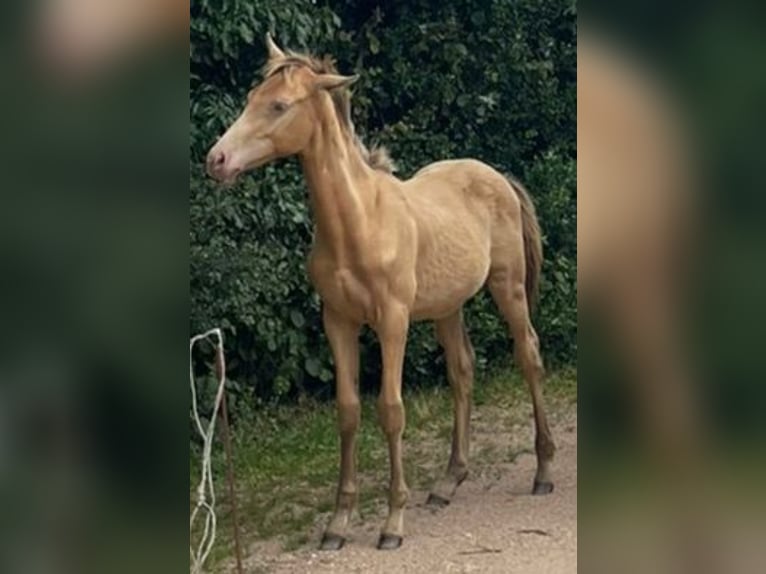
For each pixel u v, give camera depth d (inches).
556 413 293.1
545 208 326.3
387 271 180.2
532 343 216.7
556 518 200.1
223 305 248.1
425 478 236.2
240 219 261.6
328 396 298.8
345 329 186.4
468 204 206.7
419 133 313.0
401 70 309.3
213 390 246.2
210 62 259.9
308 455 257.0
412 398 305.6
